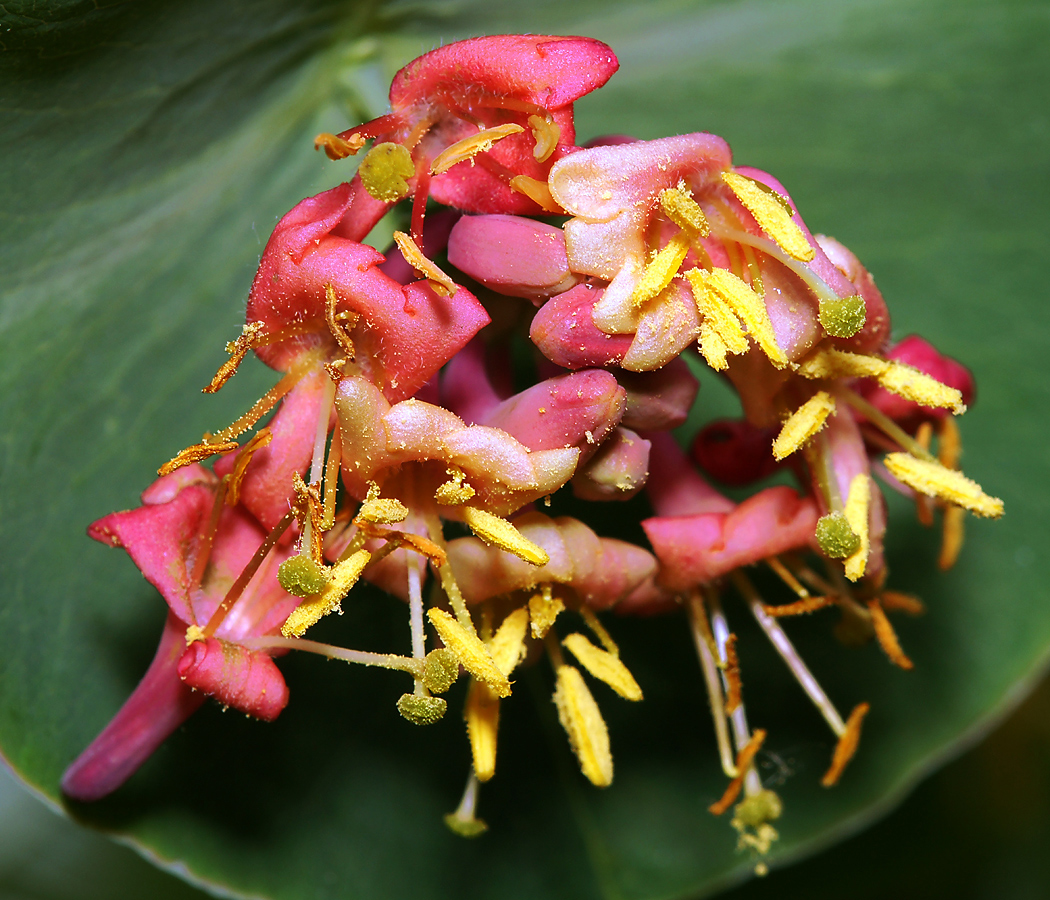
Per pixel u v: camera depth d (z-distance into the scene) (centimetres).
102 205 7
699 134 6
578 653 7
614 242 6
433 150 7
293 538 7
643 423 7
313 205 6
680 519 7
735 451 7
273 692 7
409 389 6
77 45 7
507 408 6
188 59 7
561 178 6
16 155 7
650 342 6
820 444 7
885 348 7
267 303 6
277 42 7
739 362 7
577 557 7
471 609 7
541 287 6
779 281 6
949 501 7
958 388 7
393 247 7
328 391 7
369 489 6
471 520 6
